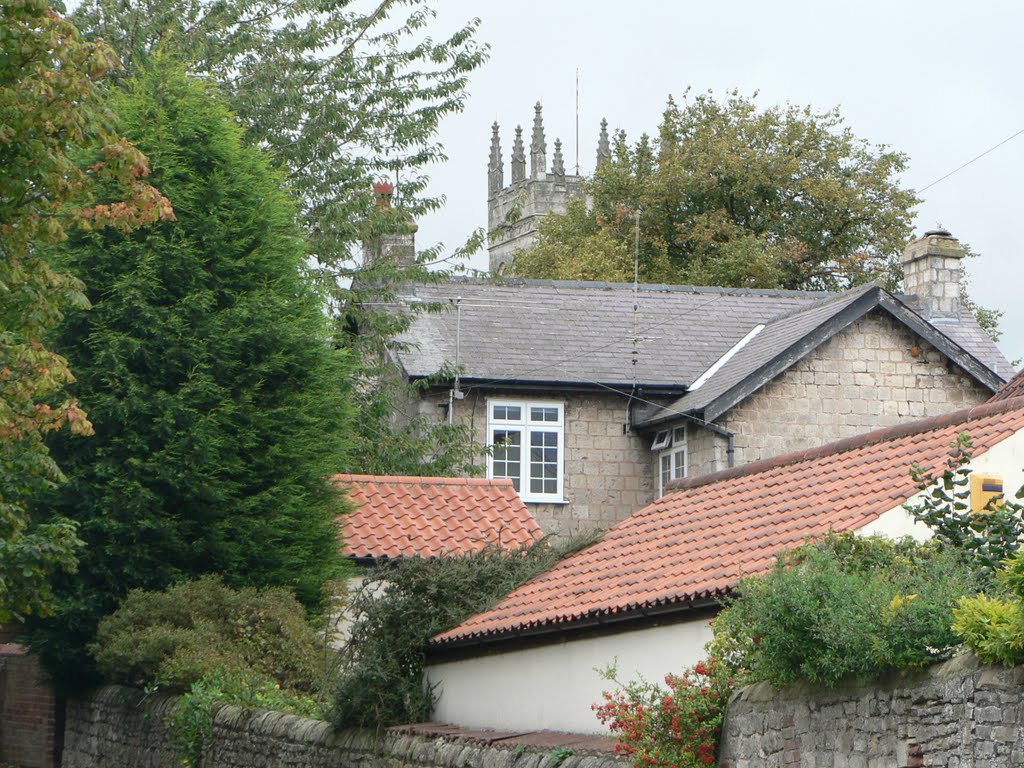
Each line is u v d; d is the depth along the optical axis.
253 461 24.70
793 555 13.44
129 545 23.83
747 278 53.41
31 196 18.23
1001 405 16.86
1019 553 10.44
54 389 18.50
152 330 24.20
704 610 15.21
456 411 35.25
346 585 25.30
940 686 10.69
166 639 21.73
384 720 18.55
